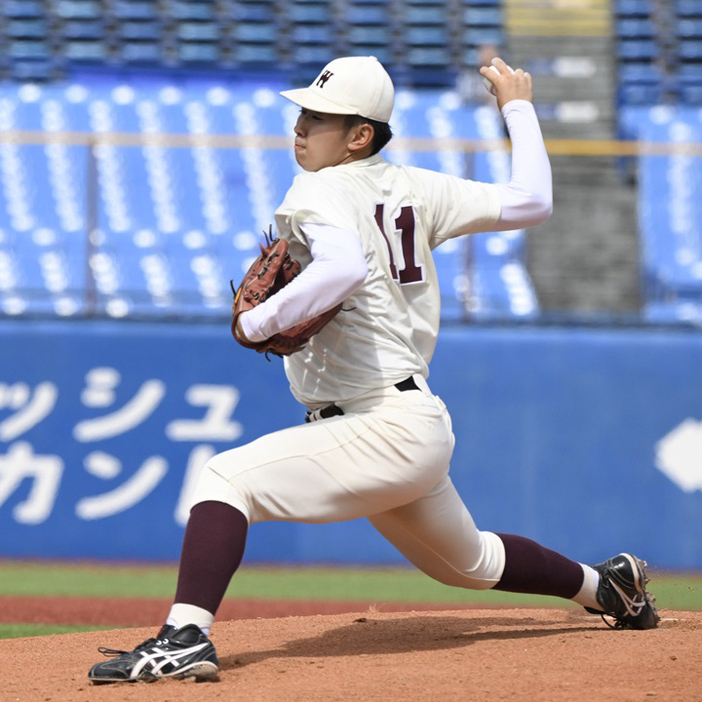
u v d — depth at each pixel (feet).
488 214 36.68
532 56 180.86
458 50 181.16
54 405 112.27
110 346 113.50
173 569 106.11
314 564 111.34
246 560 111.14
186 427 112.78
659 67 180.65
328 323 34.42
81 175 151.43
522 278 133.28
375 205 34.99
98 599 82.89
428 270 36.11
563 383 115.03
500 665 34.73
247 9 182.91
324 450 33.91
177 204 147.95
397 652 37.93
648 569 94.02
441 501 36.40
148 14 180.86
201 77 174.70
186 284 135.85
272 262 33.50
